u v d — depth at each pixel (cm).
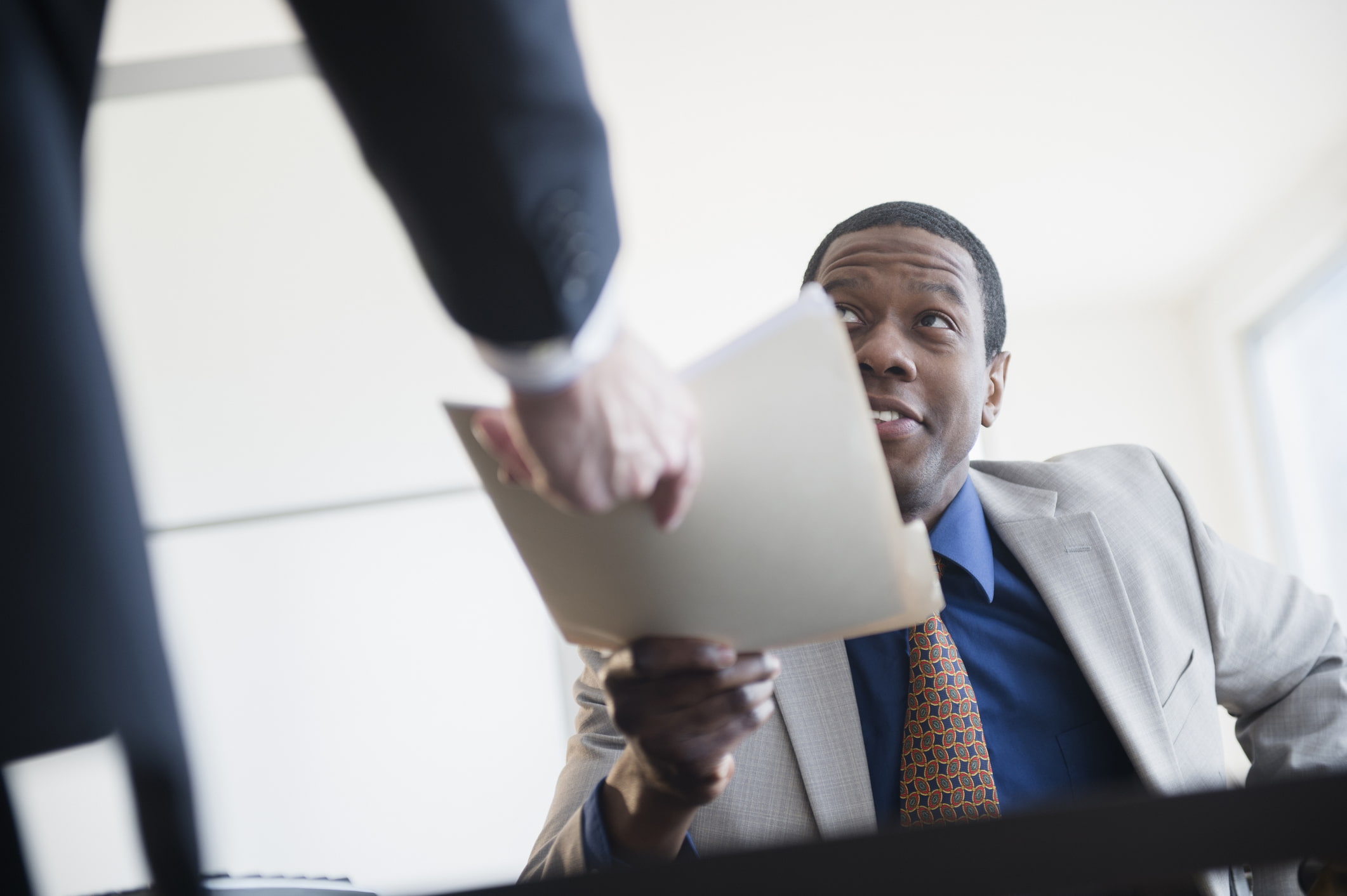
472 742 273
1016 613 113
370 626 272
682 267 480
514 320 41
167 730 43
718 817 102
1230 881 101
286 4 38
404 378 271
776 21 329
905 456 109
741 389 57
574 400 45
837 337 56
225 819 264
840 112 379
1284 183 449
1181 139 415
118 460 44
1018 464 133
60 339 41
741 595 64
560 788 109
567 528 62
